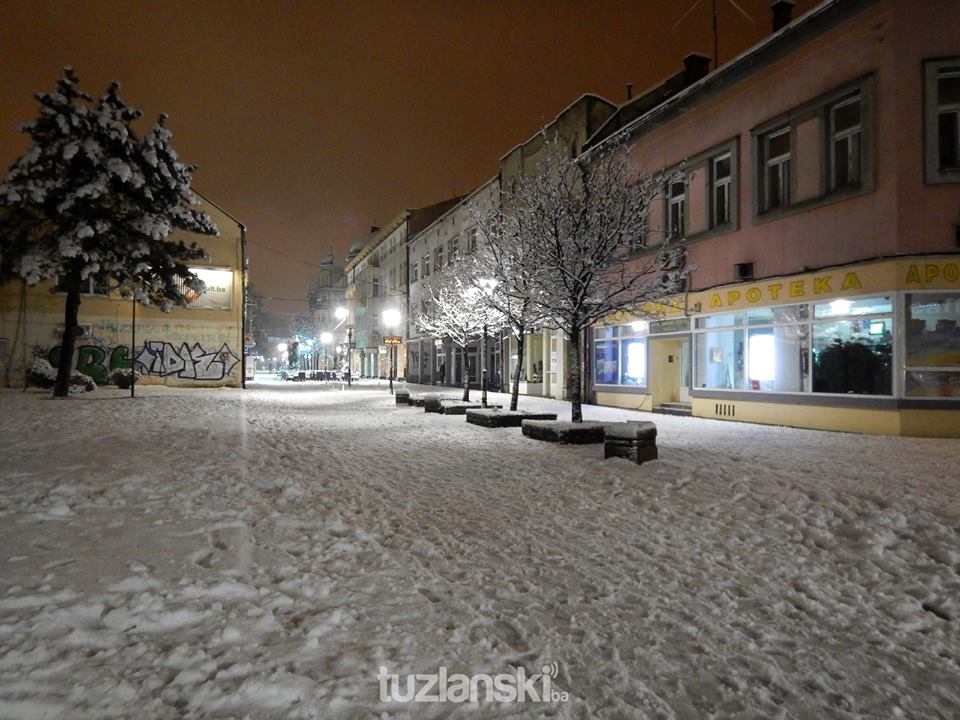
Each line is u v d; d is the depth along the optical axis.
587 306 12.91
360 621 3.84
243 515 6.10
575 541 5.80
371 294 63.16
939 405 12.47
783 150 15.82
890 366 12.89
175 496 6.67
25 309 31.22
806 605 4.46
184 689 2.87
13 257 23.42
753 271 16.34
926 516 6.05
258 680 2.95
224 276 34.56
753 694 3.31
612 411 20.50
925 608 4.52
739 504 6.86
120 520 5.64
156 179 24.91
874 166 13.20
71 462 8.54
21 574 4.08
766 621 4.21
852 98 13.96
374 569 4.84
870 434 13.12
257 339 104.00
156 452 9.81
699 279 18.22
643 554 5.45
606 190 13.38
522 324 16.23
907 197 12.69
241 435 13.07
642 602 4.44
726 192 17.64
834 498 6.77
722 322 17.33
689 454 10.01
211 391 31.80
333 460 10.05
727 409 17.00
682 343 20.28
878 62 13.18
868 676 3.54
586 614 4.22
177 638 3.36
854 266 13.52
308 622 3.71
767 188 16.14
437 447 11.62
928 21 12.63
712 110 17.81
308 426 15.45
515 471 9.05
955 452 10.23
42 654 3.04
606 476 8.27
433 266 43.97
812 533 5.92
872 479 7.71
